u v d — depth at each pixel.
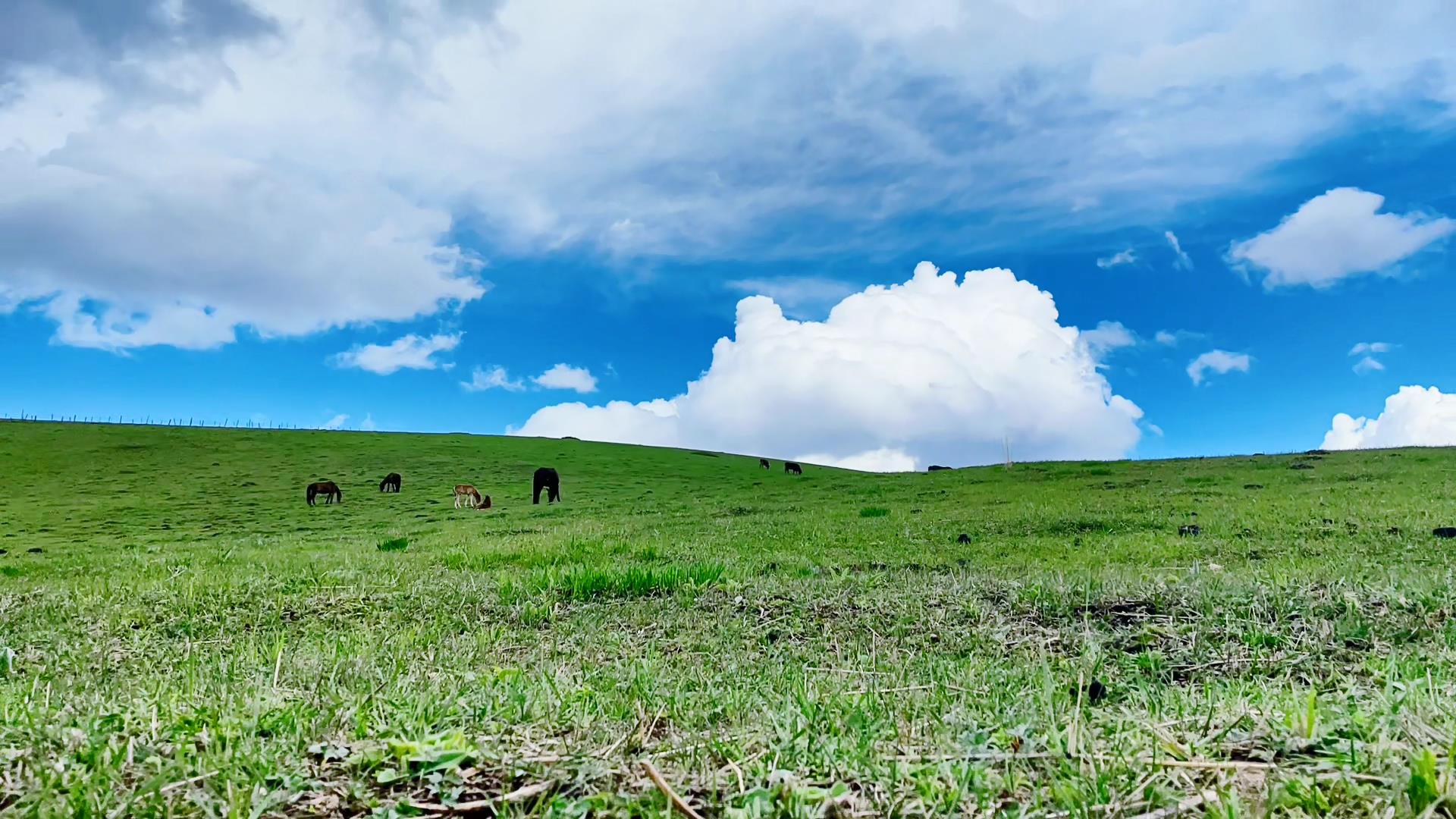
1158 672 5.13
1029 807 2.46
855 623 7.46
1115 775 2.57
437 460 61.50
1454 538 11.92
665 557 14.43
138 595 10.65
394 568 13.62
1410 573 7.87
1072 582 8.45
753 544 16.02
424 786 2.78
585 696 4.04
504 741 3.17
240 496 45.62
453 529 27.88
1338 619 6.07
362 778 2.79
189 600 10.02
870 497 31.75
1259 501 18.92
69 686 4.98
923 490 32.19
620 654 6.49
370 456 62.44
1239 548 12.37
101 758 2.85
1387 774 2.46
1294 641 5.56
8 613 9.57
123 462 57.31
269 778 2.72
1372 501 17.17
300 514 38.53
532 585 10.35
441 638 7.48
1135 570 10.00
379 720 3.43
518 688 4.20
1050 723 3.18
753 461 70.88
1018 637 6.57
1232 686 4.20
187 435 68.56
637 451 71.81
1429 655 4.82
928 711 3.59
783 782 2.58
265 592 10.67
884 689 4.45
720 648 6.73
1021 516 18.45
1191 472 30.33
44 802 2.54
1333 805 2.35
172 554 20.17
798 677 4.77
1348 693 3.71
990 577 9.48
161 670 6.13
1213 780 2.61
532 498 43.41
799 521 21.84
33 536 31.12
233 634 8.30
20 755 2.94
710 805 2.52
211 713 3.43
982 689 4.40
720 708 3.91
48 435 65.56
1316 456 32.06
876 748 2.96
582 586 10.01
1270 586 7.32
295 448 64.81
